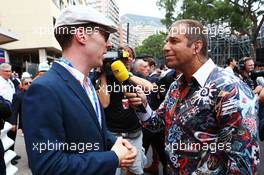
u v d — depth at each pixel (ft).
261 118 8.38
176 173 6.37
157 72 16.70
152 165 16.43
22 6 68.13
